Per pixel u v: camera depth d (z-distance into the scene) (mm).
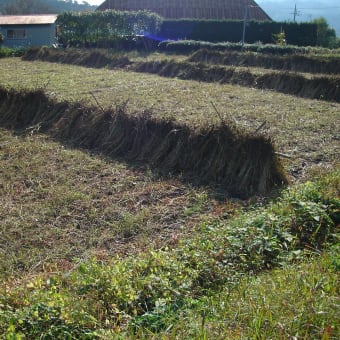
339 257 5023
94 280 4535
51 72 20781
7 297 4320
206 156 8570
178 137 8914
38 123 11031
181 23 37500
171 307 4305
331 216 6422
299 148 9945
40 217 6699
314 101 15469
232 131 8438
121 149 9500
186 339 3637
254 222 6059
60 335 3807
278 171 8070
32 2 63344
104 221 6676
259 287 4426
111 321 4094
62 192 7543
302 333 3658
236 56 23859
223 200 7570
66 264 5508
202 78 19500
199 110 12633
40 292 4355
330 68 21438
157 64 21469
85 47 32000
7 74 19672
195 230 6406
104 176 8367
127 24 31266
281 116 12602
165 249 5508
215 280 4898
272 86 17594
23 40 39812
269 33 36219
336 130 11469
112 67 22953
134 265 4859
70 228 6453
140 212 6961
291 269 4891
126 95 14547
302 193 6910
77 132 10305
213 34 37094
